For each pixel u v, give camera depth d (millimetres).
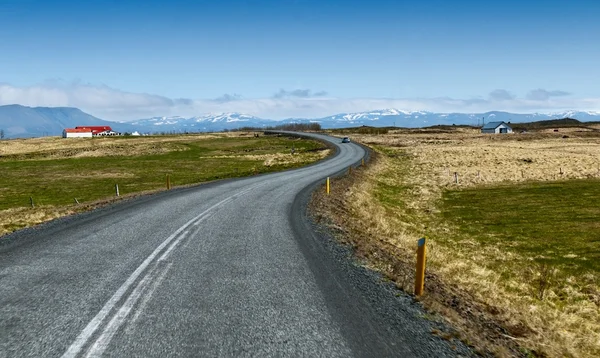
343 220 17766
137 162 84125
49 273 8820
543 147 82750
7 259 9992
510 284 15805
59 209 20328
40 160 93562
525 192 39281
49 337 5746
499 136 125188
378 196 36250
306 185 31672
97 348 5453
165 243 11898
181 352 5418
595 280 17484
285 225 15211
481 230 26562
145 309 6855
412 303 7867
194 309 6918
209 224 15125
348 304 7422
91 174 67875
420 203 35375
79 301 7164
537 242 23609
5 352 5301
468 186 43594
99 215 17234
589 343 9273
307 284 8453
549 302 14273
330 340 5945
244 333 6059
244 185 31953
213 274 8953
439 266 14500
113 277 8578
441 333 6535
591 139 108000
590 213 30500
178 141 132375
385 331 6375
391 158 71625
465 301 9305
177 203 21141
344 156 69438
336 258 10773
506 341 7129
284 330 6219
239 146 113000
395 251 14172
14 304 6980
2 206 41406
